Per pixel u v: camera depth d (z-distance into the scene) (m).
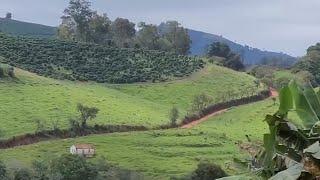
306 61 94.12
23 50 108.75
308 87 6.76
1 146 60.69
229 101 94.31
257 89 99.81
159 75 107.56
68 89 87.75
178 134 73.94
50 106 76.75
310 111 6.48
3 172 44.94
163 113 86.94
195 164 60.25
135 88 100.56
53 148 61.03
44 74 98.38
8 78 85.25
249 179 6.13
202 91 101.00
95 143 65.38
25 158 54.94
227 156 63.62
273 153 6.27
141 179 52.09
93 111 71.69
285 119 6.38
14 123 67.62
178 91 100.62
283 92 6.46
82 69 105.69
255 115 88.12
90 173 47.06
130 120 77.12
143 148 65.69
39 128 66.25
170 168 58.00
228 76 109.31
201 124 83.75
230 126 83.06
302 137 6.28
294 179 5.64
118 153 62.28
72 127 69.06
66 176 45.78
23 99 77.94
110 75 104.81
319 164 5.62
